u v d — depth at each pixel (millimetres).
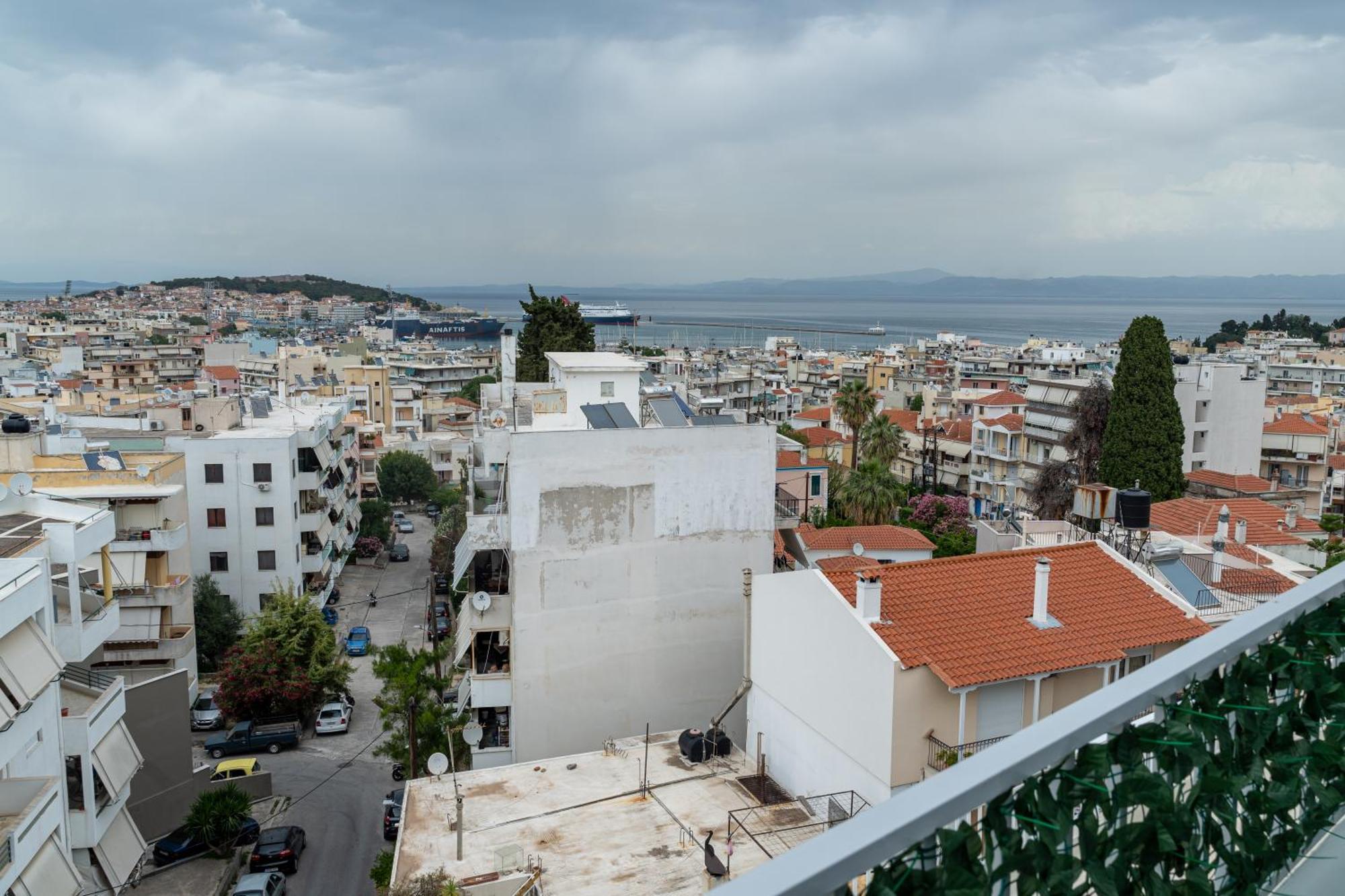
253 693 46969
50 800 22875
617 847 22578
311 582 62906
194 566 58156
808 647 24297
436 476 111375
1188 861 4121
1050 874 3523
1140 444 62688
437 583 72875
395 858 22234
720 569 33281
